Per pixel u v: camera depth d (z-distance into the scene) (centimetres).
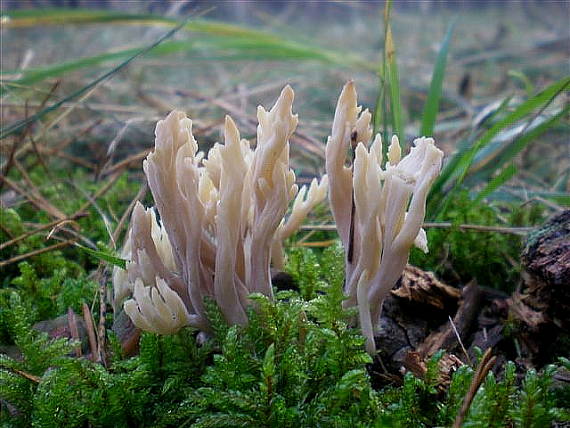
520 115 15
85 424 10
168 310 10
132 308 10
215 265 11
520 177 23
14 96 20
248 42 24
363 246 11
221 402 9
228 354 10
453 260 15
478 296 13
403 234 10
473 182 19
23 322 11
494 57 36
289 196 11
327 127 26
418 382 10
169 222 11
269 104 32
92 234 17
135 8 41
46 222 17
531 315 11
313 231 17
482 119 21
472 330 13
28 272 13
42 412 9
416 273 13
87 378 9
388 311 12
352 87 11
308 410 9
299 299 11
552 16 54
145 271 11
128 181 22
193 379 10
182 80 38
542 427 8
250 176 11
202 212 10
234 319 11
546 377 9
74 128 25
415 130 26
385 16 16
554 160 25
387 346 12
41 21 22
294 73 36
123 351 11
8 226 16
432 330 12
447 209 17
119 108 25
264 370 9
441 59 18
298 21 66
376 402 9
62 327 12
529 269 11
